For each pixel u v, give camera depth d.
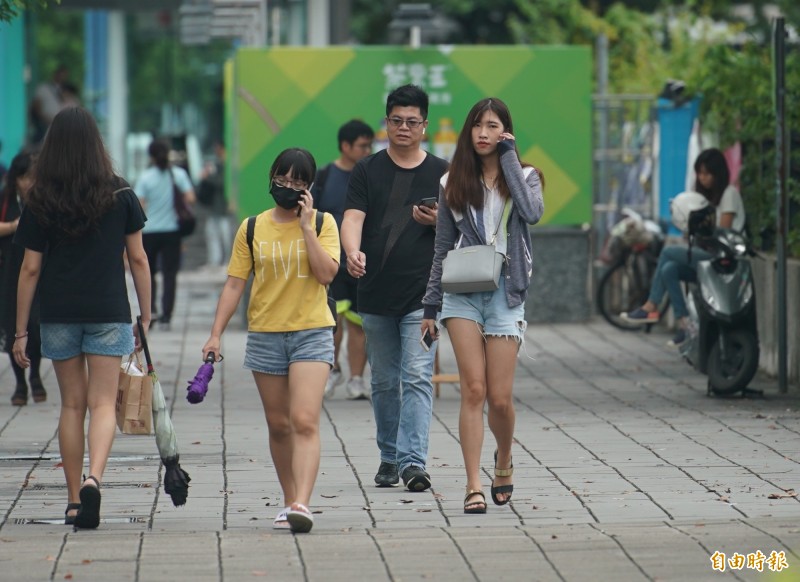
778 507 22.27
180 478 21.22
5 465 26.72
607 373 39.56
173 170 51.44
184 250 91.31
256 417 32.38
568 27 78.75
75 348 21.69
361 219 24.11
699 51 70.06
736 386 34.22
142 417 21.36
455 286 21.81
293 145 49.56
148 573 18.12
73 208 21.30
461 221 22.09
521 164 22.00
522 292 22.00
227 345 46.22
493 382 22.05
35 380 34.72
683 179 49.31
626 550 19.08
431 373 24.08
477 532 20.28
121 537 20.22
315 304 20.97
